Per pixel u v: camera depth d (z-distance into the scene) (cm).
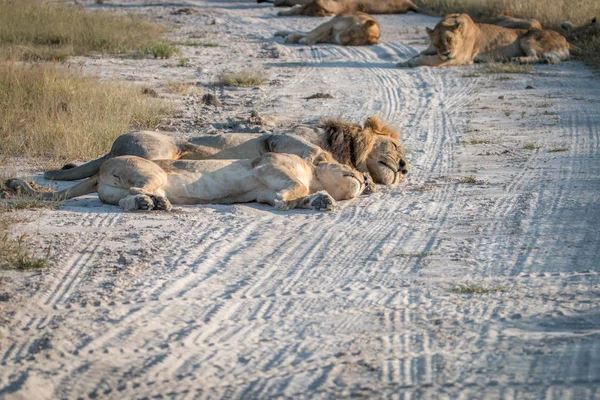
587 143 1884
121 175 1317
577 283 1006
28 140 1750
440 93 2575
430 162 1709
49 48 3112
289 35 3650
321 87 2644
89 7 4819
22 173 1552
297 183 1346
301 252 1134
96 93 2123
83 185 1359
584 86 2691
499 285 1002
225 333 866
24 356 804
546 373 762
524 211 1338
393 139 1529
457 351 815
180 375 768
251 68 2983
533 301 947
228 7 5084
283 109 2286
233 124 2008
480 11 4212
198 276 1034
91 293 963
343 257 1115
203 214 1305
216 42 3597
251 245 1156
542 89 2639
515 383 744
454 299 957
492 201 1401
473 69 3053
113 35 3359
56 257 1084
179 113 2173
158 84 2598
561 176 1577
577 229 1234
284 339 852
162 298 959
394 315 912
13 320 885
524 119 2178
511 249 1142
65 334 852
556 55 3192
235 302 952
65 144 1716
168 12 4706
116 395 730
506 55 3247
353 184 1394
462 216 1315
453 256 1114
